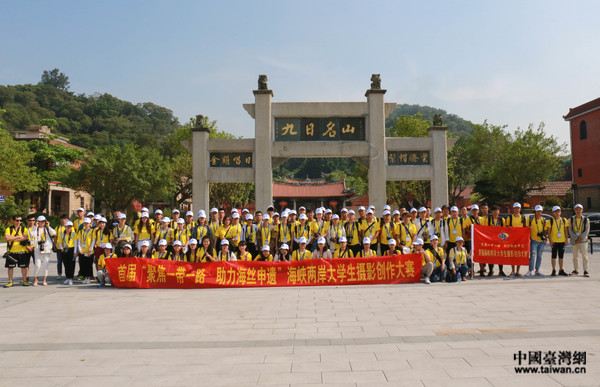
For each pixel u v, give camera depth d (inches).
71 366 190.4
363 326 250.2
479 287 375.2
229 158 660.1
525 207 1249.4
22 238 413.7
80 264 446.0
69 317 281.4
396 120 1582.2
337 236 457.7
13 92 3838.6
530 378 168.6
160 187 1299.2
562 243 437.1
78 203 1676.9
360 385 163.6
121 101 4805.6
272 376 174.6
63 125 3631.9
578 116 1541.6
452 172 1502.2
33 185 1106.7
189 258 428.8
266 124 646.5
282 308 302.5
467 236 441.1
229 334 237.6
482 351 201.3
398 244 438.6
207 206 650.2
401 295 343.6
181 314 287.3
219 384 167.5
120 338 232.2
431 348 207.2
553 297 326.3
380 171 644.7
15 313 294.8
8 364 194.2
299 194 2174.0
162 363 192.5
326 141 652.1
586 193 1501.0
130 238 447.5
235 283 395.2
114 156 1251.2
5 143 1027.9
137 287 394.9
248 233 455.5
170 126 4712.1
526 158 1314.0
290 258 433.4
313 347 212.1
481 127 1540.4
